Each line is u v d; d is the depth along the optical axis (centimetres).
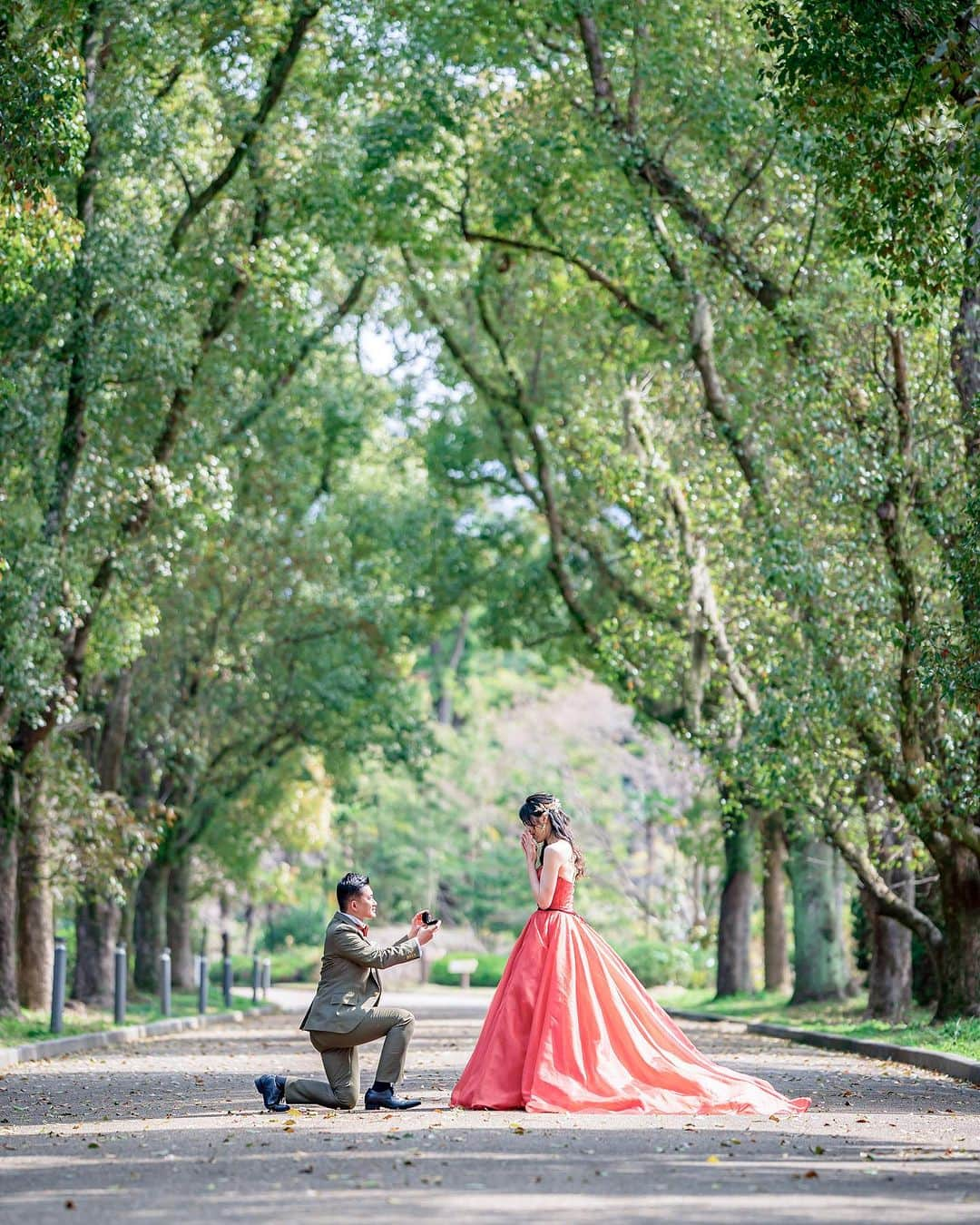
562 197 2519
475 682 6406
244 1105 1216
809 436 2042
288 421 3250
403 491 4022
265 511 3381
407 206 2748
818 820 2233
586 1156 853
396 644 3691
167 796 3484
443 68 2556
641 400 2816
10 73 1602
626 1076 1098
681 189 2309
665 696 3184
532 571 3531
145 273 2184
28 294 2094
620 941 5219
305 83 2569
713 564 2494
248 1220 666
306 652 3566
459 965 5525
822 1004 2911
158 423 2550
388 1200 714
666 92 2344
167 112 2406
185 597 3244
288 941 6262
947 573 1906
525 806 1158
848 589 2000
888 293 1655
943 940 2144
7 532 2166
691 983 4688
